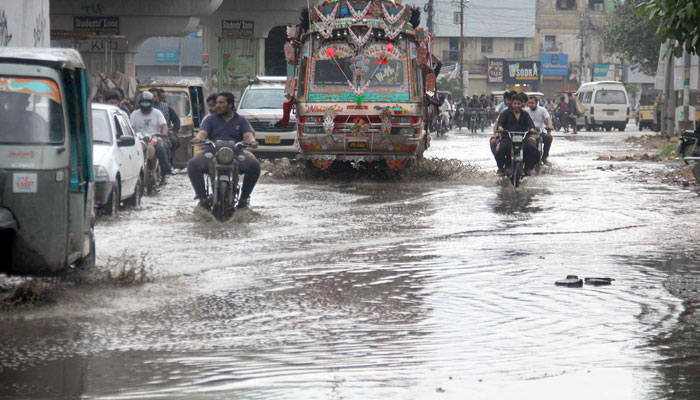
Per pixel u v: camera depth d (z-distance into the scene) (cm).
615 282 1068
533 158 2302
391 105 2489
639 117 7356
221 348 779
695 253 1278
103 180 1667
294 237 1441
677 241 1391
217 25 5794
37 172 921
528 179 2498
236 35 5794
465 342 796
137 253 1280
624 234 1467
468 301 967
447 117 6300
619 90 6962
